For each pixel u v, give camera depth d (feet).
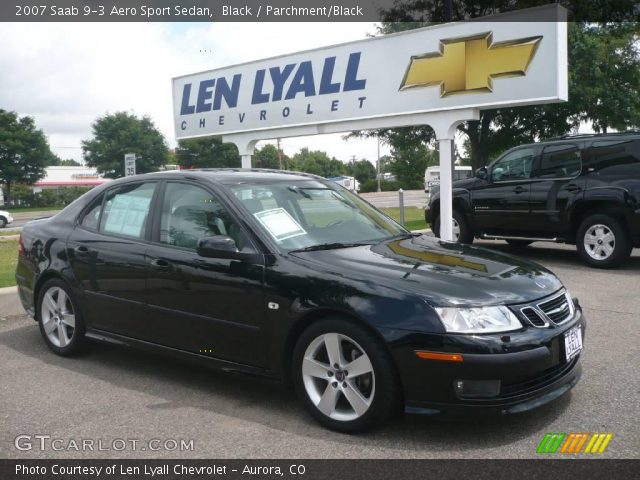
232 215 14.29
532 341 11.32
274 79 36.37
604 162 29.17
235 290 13.46
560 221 30.66
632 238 28.35
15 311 22.68
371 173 315.37
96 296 16.38
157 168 249.14
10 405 14.15
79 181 294.87
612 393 13.79
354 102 32.83
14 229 97.50
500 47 27.76
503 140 67.31
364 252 13.74
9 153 215.51
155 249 15.12
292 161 283.59
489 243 40.52
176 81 42.55
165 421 13.01
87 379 15.81
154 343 15.26
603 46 60.44
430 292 11.55
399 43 30.83
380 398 11.56
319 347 12.48
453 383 11.05
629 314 21.03
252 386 15.02
